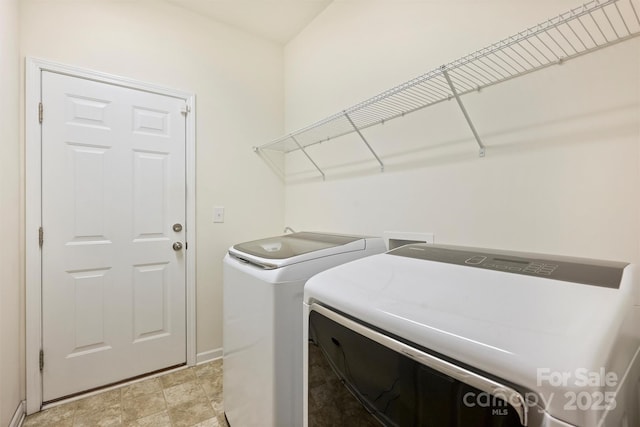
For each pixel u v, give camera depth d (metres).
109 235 1.87
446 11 1.38
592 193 0.98
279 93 2.63
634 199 0.90
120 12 1.91
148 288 2.01
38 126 1.65
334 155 2.08
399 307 0.63
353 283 0.79
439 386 0.53
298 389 1.10
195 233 2.19
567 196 1.03
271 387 1.07
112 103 1.88
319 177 2.23
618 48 0.92
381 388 0.64
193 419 1.58
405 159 1.59
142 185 1.99
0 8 1.32
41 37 1.66
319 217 2.23
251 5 2.13
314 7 2.15
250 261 1.29
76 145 1.77
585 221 0.99
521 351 0.45
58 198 1.71
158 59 2.04
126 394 1.80
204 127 2.24
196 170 2.20
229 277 1.44
